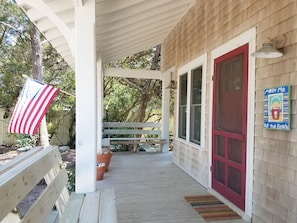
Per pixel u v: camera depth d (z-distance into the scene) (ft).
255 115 9.20
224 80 11.62
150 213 9.94
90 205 6.84
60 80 32.32
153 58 33.58
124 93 36.52
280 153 7.90
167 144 26.02
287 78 7.64
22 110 10.39
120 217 9.55
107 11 11.08
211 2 13.07
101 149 18.24
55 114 34.01
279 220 7.88
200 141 14.38
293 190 7.34
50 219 8.46
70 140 35.78
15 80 26.11
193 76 15.88
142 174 16.25
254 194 9.17
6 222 4.74
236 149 10.51
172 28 20.48
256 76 9.15
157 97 36.55
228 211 10.21
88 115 8.05
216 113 12.37
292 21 7.47
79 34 8.04
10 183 4.24
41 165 6.26
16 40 27.30
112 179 14.96
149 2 12.61
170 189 13.08
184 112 17.83
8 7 24.85
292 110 7.43
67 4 9.18
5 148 30.01
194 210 10.27
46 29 13.21
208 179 13.08
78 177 8.05
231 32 10.99
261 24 8.89
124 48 20.53
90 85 8.07
